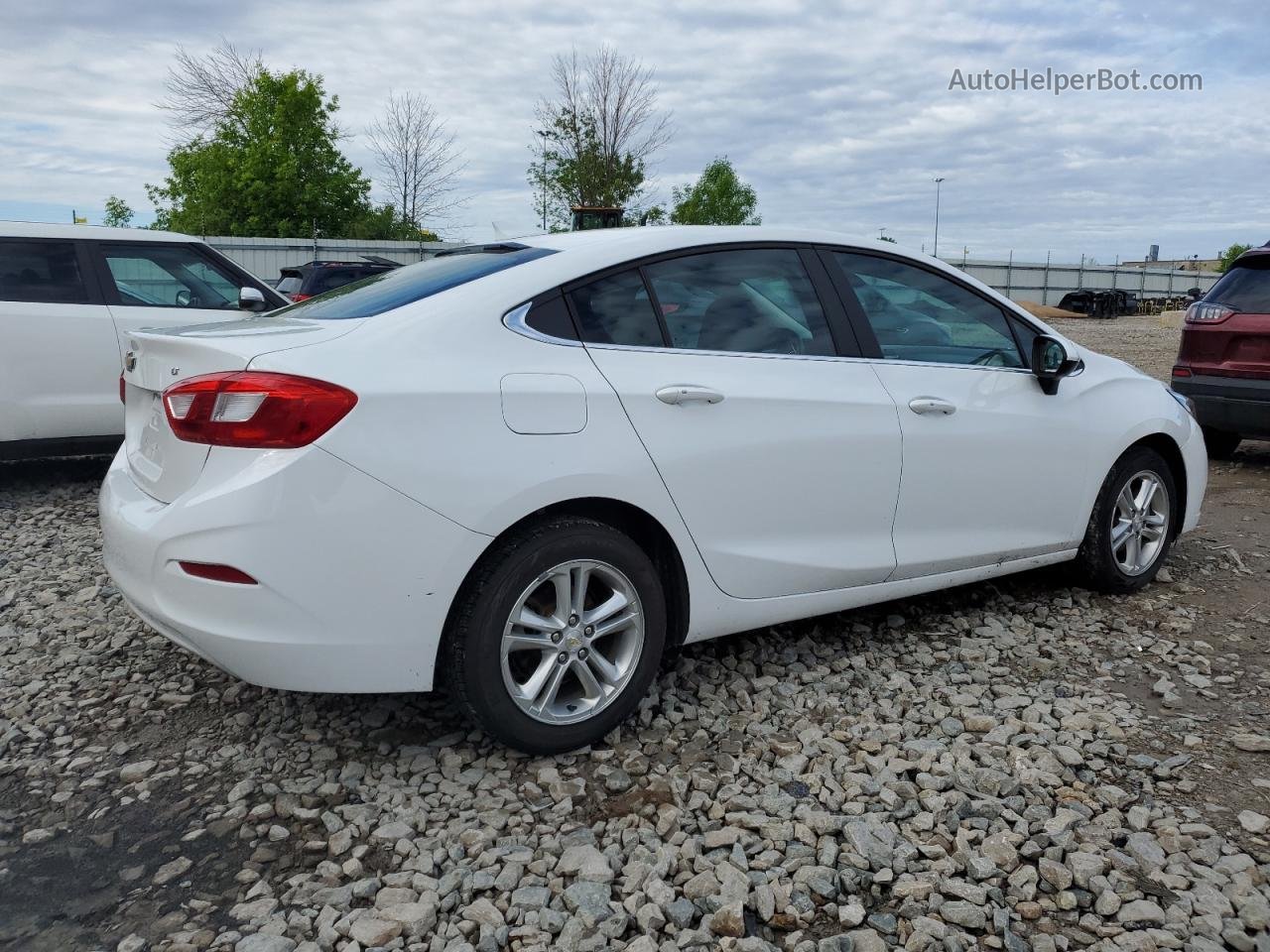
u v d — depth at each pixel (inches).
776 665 147.8
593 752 121.0
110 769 118.0
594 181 1245.7
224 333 117.9
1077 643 158.1
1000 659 151.7
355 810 108.7
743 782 114.7
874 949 88.0
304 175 1536.7
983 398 154.6
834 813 108.7
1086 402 169.6
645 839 103.5
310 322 118.6
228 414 103.5
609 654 125.3
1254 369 283.3
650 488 120.1
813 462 134.6
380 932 88.7
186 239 280.4
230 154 1524.4
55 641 157.0
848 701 135.9
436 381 108.0
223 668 109.0
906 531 147.8
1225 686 143.3
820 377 137.6
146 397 125.0
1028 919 92.5
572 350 119.0
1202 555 208.1
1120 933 90.0
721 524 127.9
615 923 90.3
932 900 93.7
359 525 103.3
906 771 117.2
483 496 108.3
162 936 89.6
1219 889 96.3
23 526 229.8
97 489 271.3
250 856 101.6
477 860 100.0
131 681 142.1
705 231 136.5
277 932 89.4
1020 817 107.8
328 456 102.0
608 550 117.6
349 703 134.9
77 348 257.3
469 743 123.6
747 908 94.1
